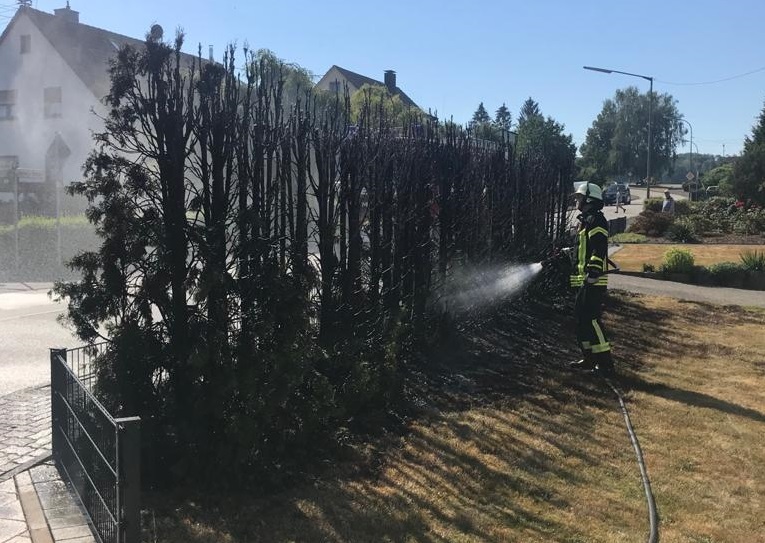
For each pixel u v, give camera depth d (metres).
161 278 4.52
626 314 11.15
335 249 6.11
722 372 7.58
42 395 6.72
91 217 4.64
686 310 11.70
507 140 10.50
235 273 4.75
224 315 4.53
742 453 5.20
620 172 104.38
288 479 4.53
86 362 5.13
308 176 5.77
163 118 4.54
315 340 5.46
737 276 15.08
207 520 3.96
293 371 4.63
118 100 4.62
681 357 8.28
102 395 4.52
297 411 4.89
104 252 4.60
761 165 33.56
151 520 3.92
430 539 3.81
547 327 9.64
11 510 4.14
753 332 9.92
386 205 6.75
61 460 4.67
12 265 18.50
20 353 8.73
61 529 3.88
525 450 5.15
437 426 5.59
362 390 5.50
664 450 5.23
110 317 4.73
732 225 27.11
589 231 7.45
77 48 34.50
